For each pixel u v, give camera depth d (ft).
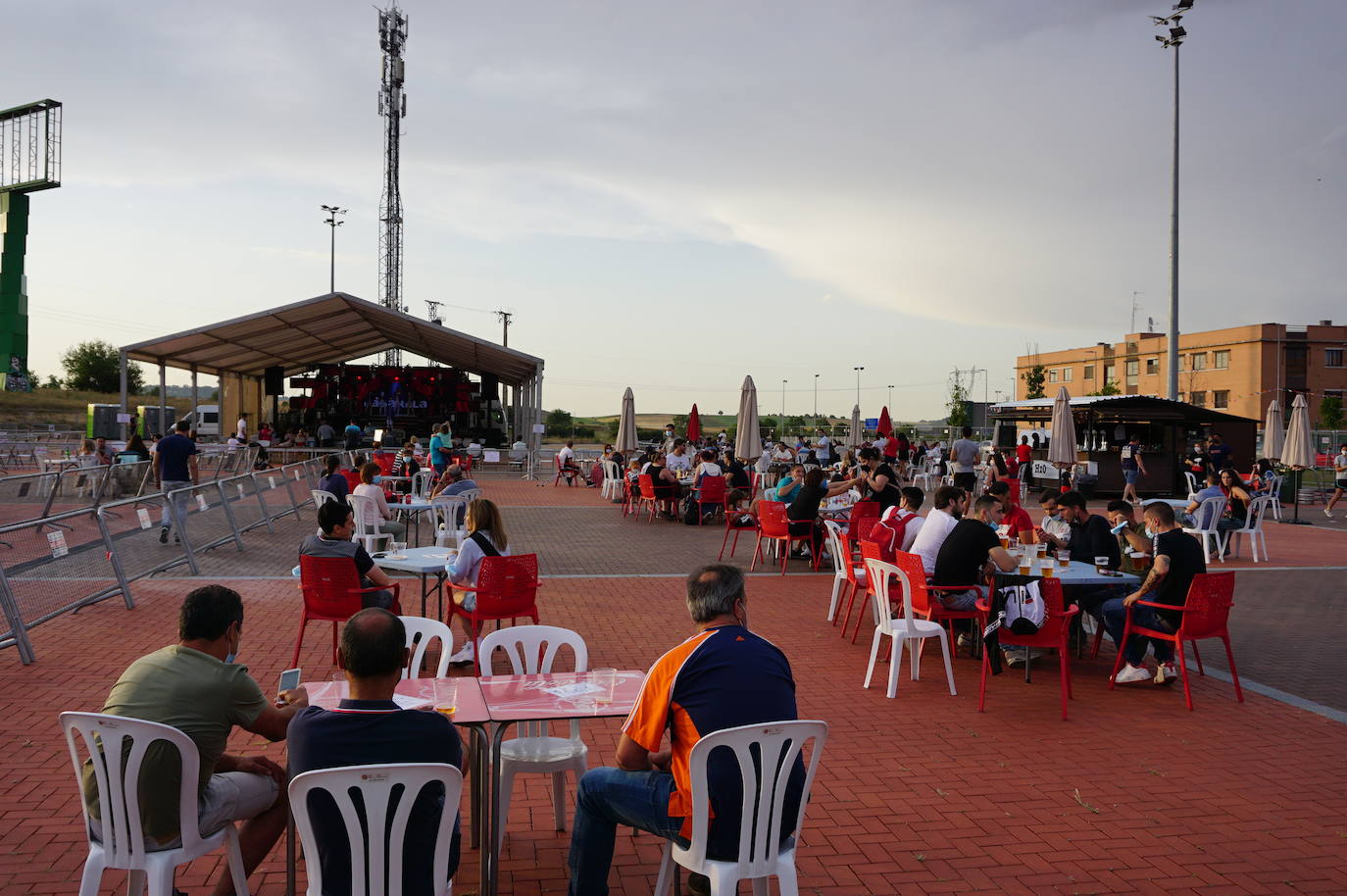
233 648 11.94
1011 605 21.21
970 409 147.74
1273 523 65.26
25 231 146.51
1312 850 14.51
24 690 21.68
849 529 35.32
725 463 71.41
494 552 23.39
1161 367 237.86
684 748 10.78
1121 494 85.61
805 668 25.20
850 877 13.42
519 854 14.01
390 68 194.29
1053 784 17.08
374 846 9.61
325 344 120.78
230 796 11.43
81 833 14.20
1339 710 21.93
